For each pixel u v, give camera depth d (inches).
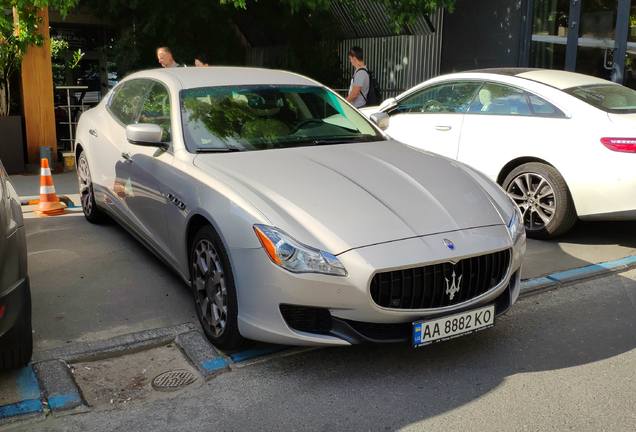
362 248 112.5
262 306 116.2
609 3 360.8
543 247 209.6
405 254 112.9
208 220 127.3
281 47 603.8
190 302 157.9
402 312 113.8
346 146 157.9
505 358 130.0
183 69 184.2
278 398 113.4
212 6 529.3
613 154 190.4
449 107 245.3
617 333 142.8
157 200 154.9
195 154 146.2
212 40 556.4
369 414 108.1
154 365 126.3
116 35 615.5
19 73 361.7
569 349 134.5
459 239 119.4
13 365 115.4
